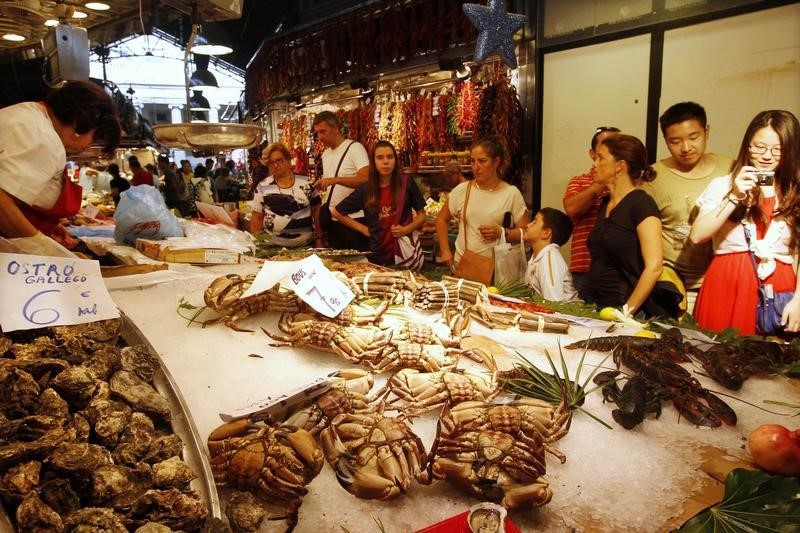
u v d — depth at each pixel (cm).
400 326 167
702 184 284
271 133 1060
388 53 663
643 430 134
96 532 85
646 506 110
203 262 275
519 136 534
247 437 112
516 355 167
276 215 409
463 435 113
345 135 765
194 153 335
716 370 157
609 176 253
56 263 139
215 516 95
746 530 100
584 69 486
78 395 112
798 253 240
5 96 650
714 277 254
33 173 182
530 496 103
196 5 338
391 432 116
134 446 104
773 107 384
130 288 223
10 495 88
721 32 399
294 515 104
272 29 1181
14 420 102
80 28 372
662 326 198
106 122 202
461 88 602
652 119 448
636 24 443
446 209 378
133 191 312
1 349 124
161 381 130
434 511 109
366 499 110
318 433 121
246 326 188
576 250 323
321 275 184
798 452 113
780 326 245
